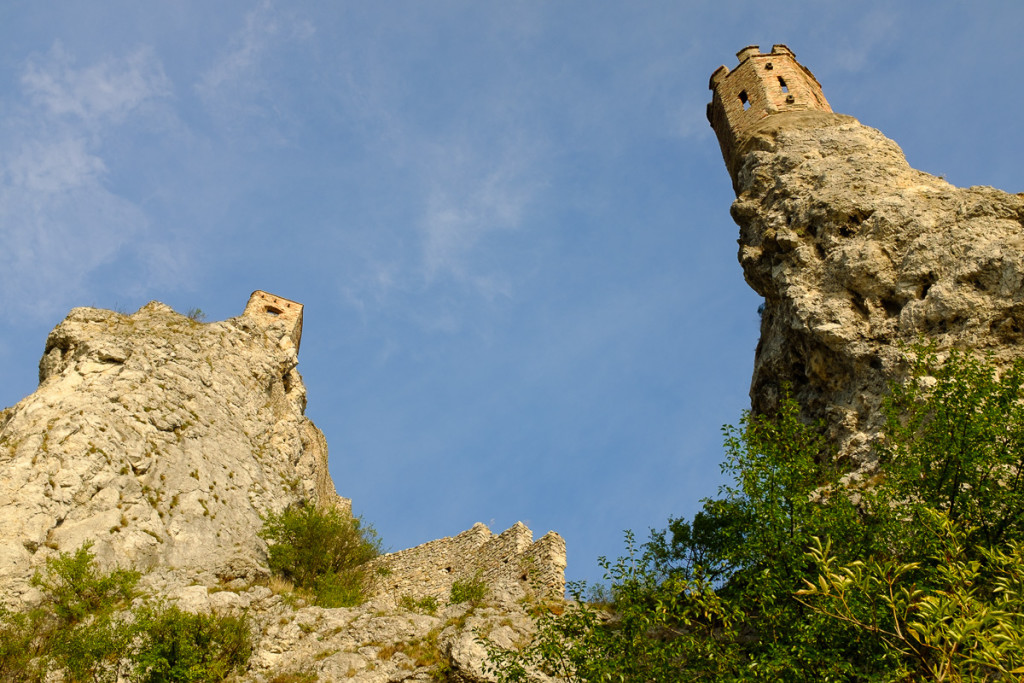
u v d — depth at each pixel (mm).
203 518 31281
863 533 15336
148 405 34656
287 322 50094
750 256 29359
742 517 16812
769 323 29859
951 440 15883
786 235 28297
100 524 28250
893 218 26438
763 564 15914
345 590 30141
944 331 22750
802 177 30688
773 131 35594
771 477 16656
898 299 24594
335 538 33906
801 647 13547
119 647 21422
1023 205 25391
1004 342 21844
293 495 37844
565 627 16953
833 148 32000
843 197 28375
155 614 22875
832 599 12555
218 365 41094
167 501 31062
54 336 38750
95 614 23781
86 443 30719
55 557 26234
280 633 24266
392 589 34500
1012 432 15641
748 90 38750
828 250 27250
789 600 15086
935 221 25891
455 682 21250
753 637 16906
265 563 31516
